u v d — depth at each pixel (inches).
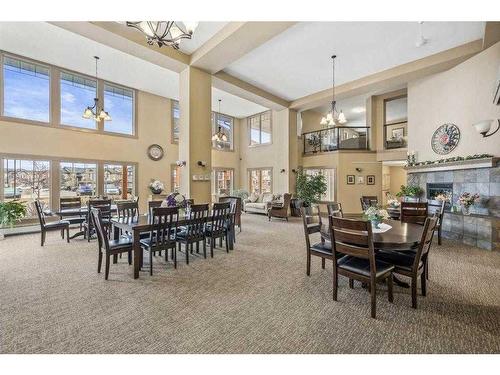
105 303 95.9
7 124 223.3
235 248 177.2
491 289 107.1
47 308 91.8
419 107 241.3
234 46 182.2
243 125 448.5
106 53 223.8
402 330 78.7
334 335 76.6
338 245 95.8
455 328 79.6
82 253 162.1
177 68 216.8
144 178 316.8
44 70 244.7
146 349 70.5
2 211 186.1
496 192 171.3
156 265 139.9
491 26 156.1
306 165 374.6
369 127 337.7
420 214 169.9
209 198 226.8
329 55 209.8
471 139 191.9
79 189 267.4
